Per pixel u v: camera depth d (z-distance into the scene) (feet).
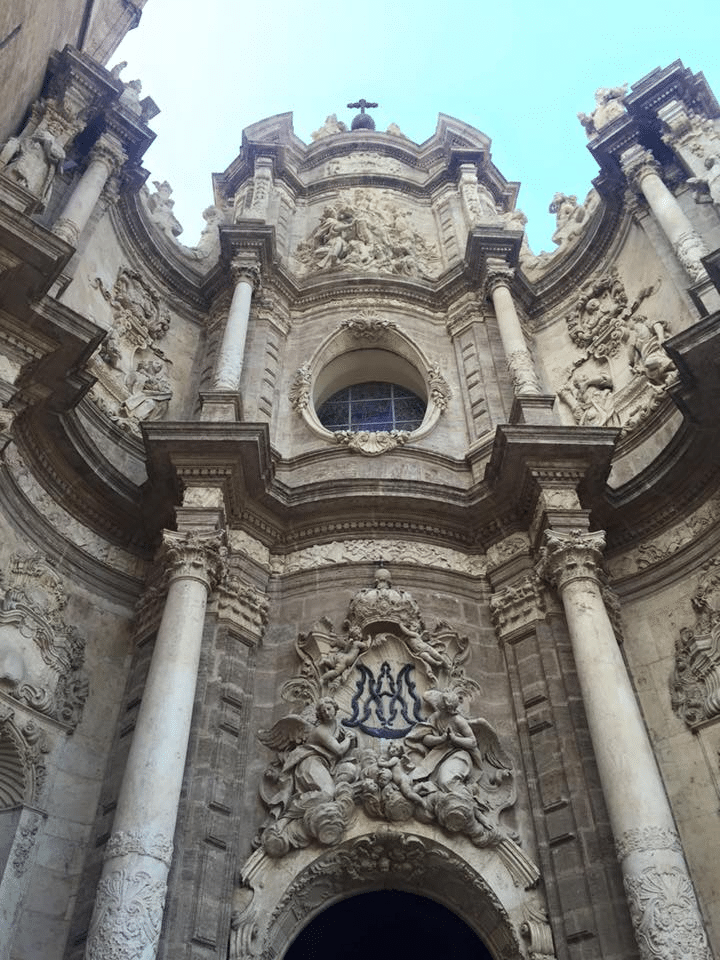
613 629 40.83
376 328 61.16
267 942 33.19
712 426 42.39
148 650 41.96
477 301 62.90
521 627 41.96
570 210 69.21
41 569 41.47
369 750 37.42
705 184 53.93
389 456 51.52
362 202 74.18
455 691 40.04
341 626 42.39
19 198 42.09
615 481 50.26
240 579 43.04
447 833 35.65
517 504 45.47
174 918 31.73
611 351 57.36
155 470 44.47
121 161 58.18
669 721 39.99
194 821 34.63
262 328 59.82
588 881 33.22
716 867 35.06
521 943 33.17
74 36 63.31
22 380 40.75
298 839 35.14
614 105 64.95
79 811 37.42
